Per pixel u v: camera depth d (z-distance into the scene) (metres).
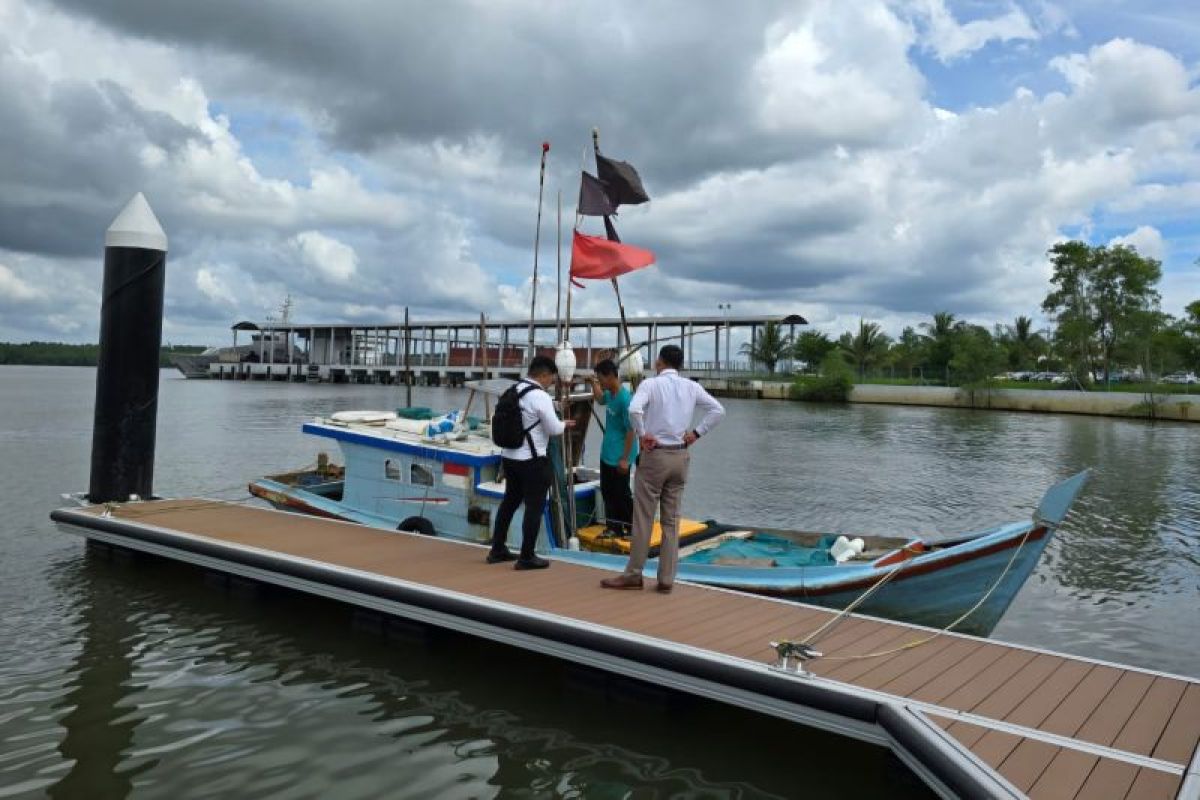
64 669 7.29
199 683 7.01
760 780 5.59
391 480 10.75
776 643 6.24
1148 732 4.91
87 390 70.94
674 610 7.00
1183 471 24.11
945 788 4.48
